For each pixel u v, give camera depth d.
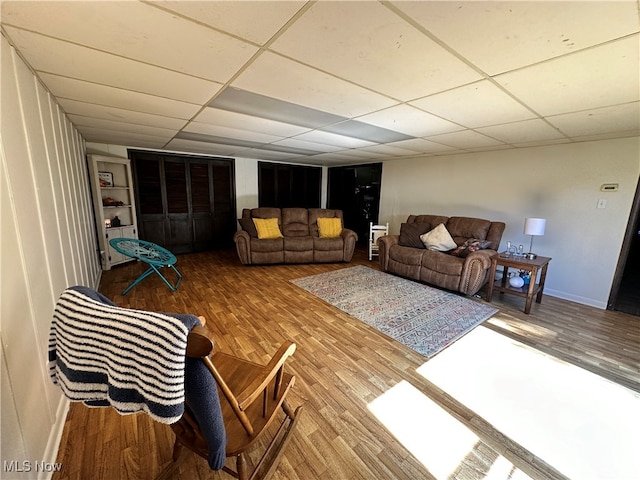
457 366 1.98
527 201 3.66
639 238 4.78
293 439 1.36
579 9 0.95
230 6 0.97
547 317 2.82
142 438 1.35
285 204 6.58
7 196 1.04
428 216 4.37
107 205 4.19
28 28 1.10
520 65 1.38
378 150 4.28
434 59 1.35
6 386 0.89
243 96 1.94
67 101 2.08
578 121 2.31
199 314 2.76
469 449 1.34
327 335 2.38
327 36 1.16
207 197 5.47
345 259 4.91
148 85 1.76
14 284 1.02
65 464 1.21
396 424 1.47
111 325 0.69
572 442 1.38
